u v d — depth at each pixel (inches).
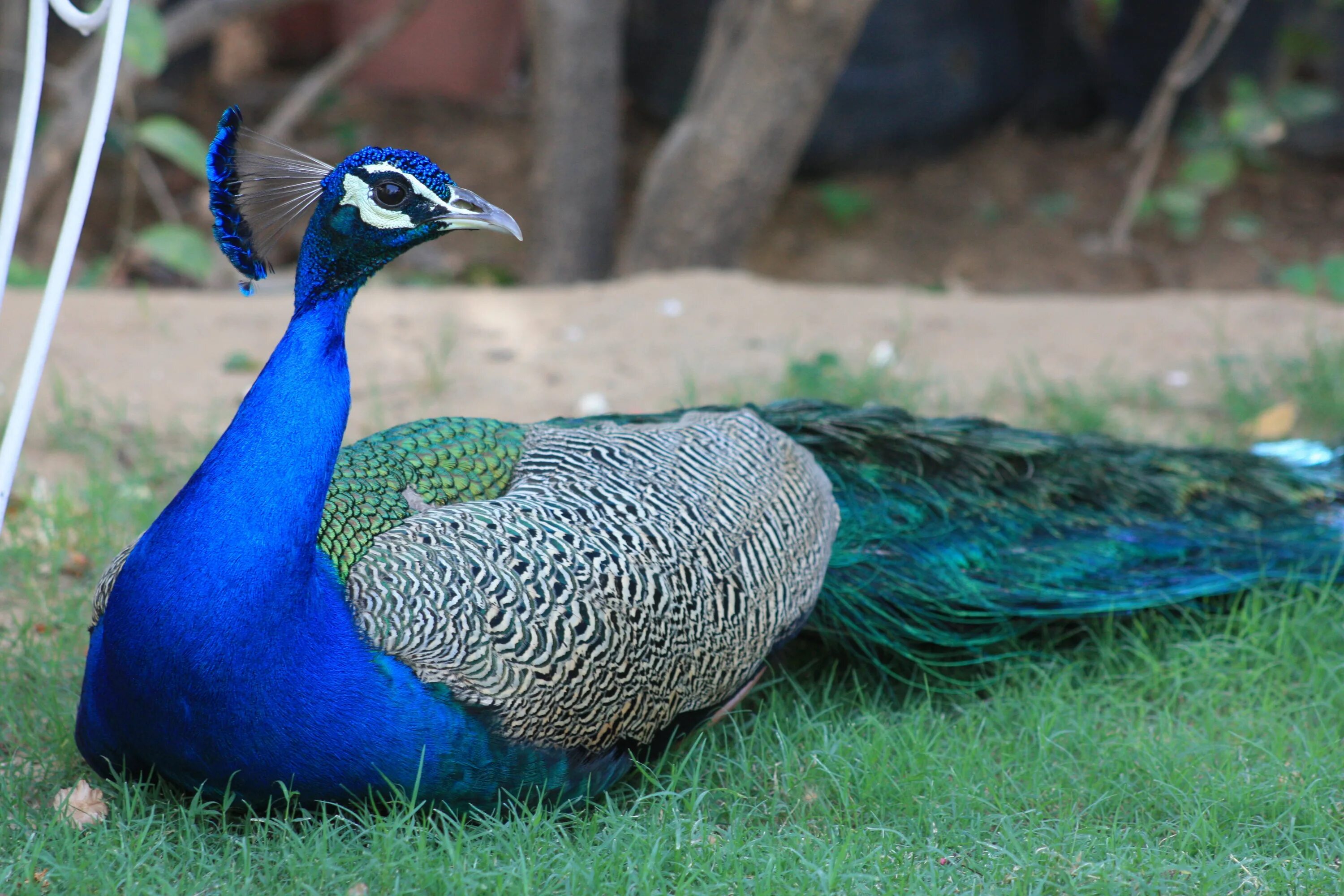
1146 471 334.3
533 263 751.7
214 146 209.2
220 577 204.8
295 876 213.8
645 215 683.4
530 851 222.1
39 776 248.1
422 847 213.3
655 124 888.3
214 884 214.5
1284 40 815.7
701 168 661.9
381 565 216.2
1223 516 330.6
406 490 237.5
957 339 525.0
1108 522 319.6
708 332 517.0
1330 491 341.7
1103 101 917.8
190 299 537.6
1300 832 243.0
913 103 834.8
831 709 283.9
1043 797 255.4
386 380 459.5
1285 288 743.7
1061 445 325.1
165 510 216.1
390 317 521.0
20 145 214.4
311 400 212.2
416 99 908.6
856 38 768.3
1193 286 785.6
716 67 679.7
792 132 655.1
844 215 820.0
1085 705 289.6
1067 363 500.7
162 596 206.1
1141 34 898.7
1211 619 314.0
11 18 709.9
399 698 211.0
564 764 225.5
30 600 312.0
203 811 225.9
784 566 259.9
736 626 245.6
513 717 215.3
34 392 215.3
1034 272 795.4
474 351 488.4
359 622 212.1
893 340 517.7
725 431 275.0
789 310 546.3
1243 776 257.8
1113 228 827.4
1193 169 752.3
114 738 220.8
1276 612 313.3
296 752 211.3
